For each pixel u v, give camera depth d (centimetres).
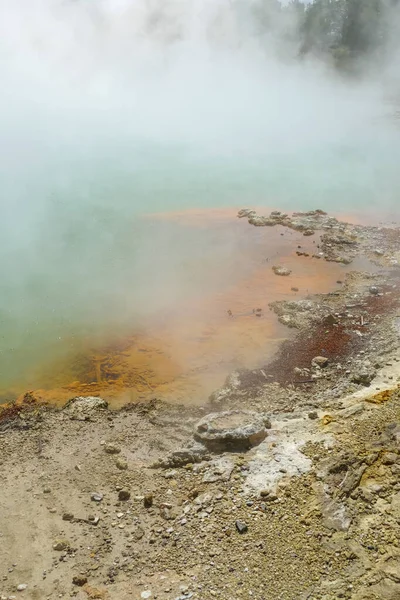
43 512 575
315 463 607
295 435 670
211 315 1080
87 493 604
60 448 682
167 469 643
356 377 799
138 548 530
